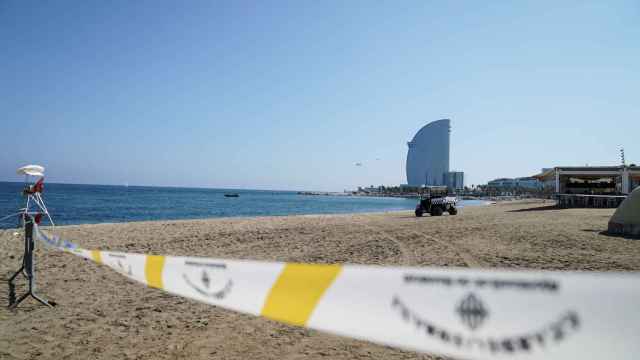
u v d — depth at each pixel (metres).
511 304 1.59
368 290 1.95
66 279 6.93
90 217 34.59
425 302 1.78
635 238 12.09
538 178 39.72
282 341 4.01
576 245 10.70
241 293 2.42
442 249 10.26
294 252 10.16
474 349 1.65
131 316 4.87
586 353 1.45
